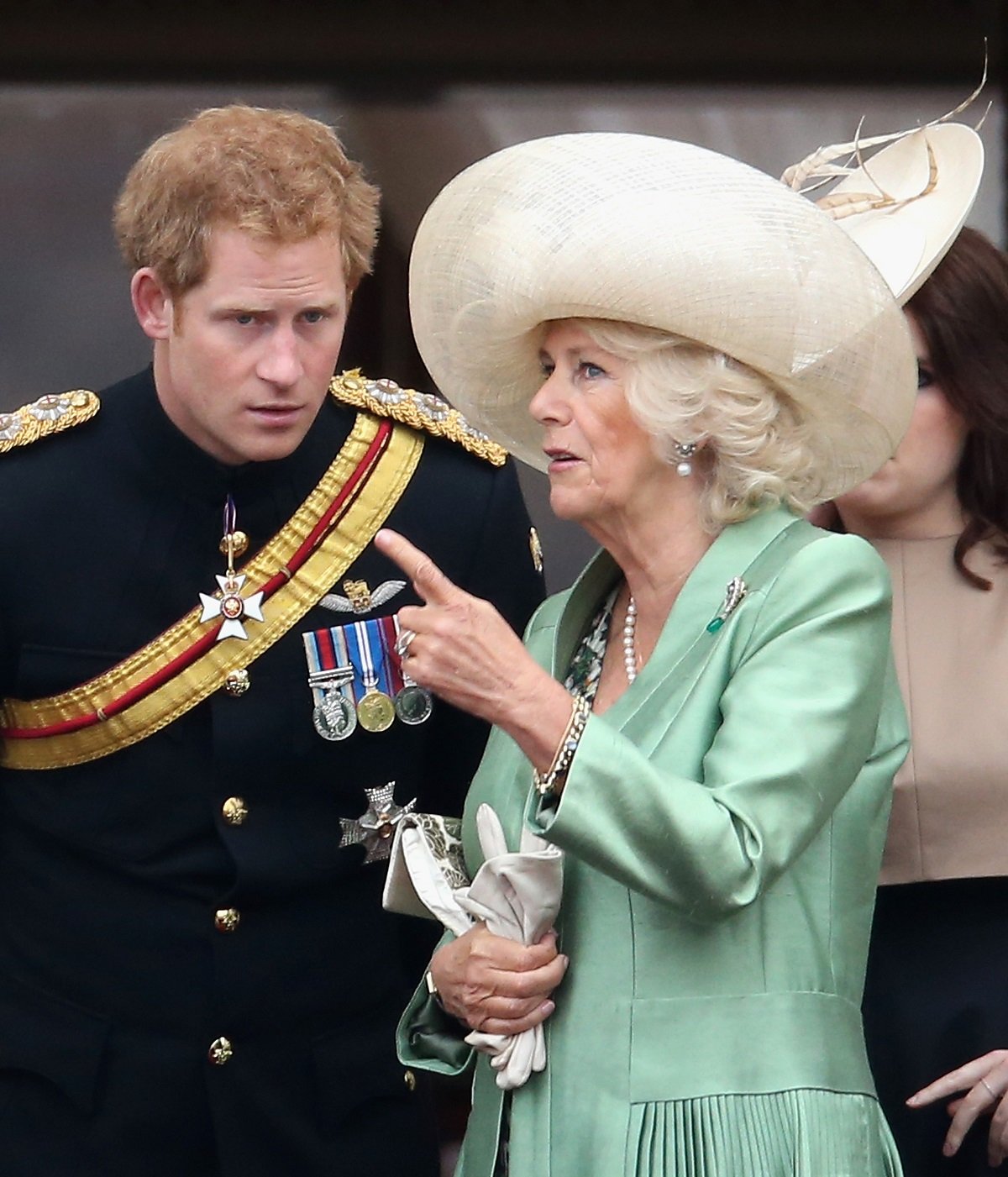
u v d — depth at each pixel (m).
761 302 10.59
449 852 11.84
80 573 13.26
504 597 13.91
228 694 13.20
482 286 11.23
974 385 13.23
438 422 13.88
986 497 13.44
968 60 18.78
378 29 18.83
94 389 19.22
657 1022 10.55
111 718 13.13
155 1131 13.09
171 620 13.24
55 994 13.23
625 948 10.70
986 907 13.19
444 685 10.25
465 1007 10.90
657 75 18.88
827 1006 10.70
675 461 10.92
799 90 18.86
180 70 18.91
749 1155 10.34
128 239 12.59
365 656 13.41
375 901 13.51
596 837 10.02
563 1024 10.80
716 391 10.77
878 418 11.15
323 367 12.45
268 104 18.91
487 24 18.81
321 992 13.32
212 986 13.11
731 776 10.32
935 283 13.26
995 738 13.11
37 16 18.69
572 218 10.75
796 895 10.76
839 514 14.04
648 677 10.91
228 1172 13.07
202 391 12.41
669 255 10.53
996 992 13.03
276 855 13.12
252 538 13.37
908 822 13.15
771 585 10.79
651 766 10.16
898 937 13.28
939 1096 12.77
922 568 13.63
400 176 18.97
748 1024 10.52
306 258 12.12
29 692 13.26
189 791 13.16
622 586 11.82
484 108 18.94
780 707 10.44
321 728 13.23
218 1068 13.09
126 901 13.18
